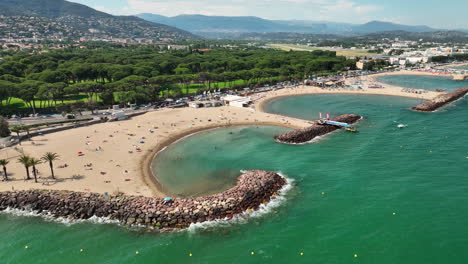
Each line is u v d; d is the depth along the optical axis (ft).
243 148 369.09
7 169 287.89
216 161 328.70
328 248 186.50
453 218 209.26
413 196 239.30
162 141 389.60
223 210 224.12
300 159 327.26
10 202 235.81
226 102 603.26
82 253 187.01
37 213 229.04
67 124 434.71
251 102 616.80
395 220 210.38
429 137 377.91
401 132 406.21
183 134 423.64
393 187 254.88
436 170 282.36
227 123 476.54
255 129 447.42
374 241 190.80
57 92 511.40
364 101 632.79
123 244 195.00
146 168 308.19
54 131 407.64
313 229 205.36
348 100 645.51
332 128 434.30
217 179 284.20
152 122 467.93
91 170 293.02
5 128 361.71
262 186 256.32
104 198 236.63
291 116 523.70
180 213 218.38
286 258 179.63
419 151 331.98
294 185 268.21
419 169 286.25
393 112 528.63
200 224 212.84
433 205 225.56
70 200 233.96
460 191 242.78
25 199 236.43
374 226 205.26
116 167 303.89
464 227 199.41
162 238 200.03
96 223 216.74
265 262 176.96
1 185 256.73
